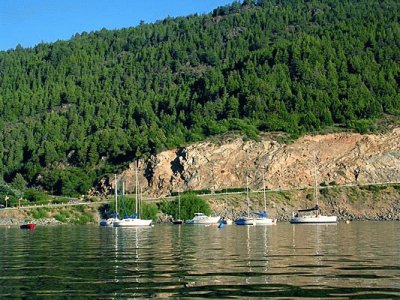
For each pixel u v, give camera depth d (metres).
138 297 25.16
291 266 34.94
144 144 180.25
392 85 192.25
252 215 132.12
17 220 133.00
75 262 38.88
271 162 164.12
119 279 30.27
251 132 173.12
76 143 197.50
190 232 83.44
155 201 146.38
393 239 60.25
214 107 196.62
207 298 24.67
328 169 163.12
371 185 154.75
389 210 144.75
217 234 75.62
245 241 59.34
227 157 167.25
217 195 150.88
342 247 49.28
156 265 36.31
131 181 169.25
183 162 167.38
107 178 172.00
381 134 167.25
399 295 24.94
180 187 164.12
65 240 66.00
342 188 154.00
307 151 166.38
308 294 25.34
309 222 111.56
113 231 90.44
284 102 189.25
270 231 81.88
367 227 92.62
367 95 185.12
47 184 180.88
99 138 196.25
